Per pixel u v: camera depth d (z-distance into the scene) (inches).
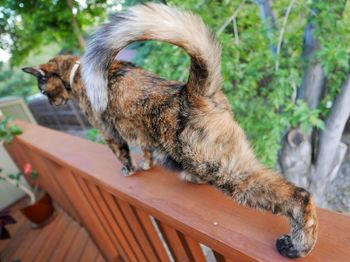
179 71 81.0
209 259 49.3
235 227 26.2
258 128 90.0
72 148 57.3
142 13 25.1
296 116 82.9
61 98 44.5
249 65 86.2
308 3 80.3
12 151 115.0
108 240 69.4
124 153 39.7
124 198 38.7
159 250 46.6
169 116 28.1
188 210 30.2
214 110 27.4
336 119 94.5
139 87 31.3
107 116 35.3
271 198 23.9
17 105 170.2
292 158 104.5
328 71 82.4
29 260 87.8
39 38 125.3
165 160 31.1
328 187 115.6
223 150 26.5
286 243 22.4
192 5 81.4
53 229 98.6
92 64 28.2
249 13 93.6
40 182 108.3
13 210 114.9
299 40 91.4
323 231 23.5
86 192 57.3
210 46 26.1
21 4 101.0
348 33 77.0
